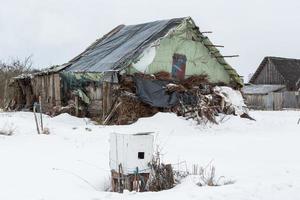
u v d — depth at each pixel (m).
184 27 25.56
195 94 24.56
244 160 12.84
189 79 25.72
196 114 23.25
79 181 10.19
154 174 10.07
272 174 10.77
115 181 10.07
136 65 23.95
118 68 23.30
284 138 18.06
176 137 18.70
